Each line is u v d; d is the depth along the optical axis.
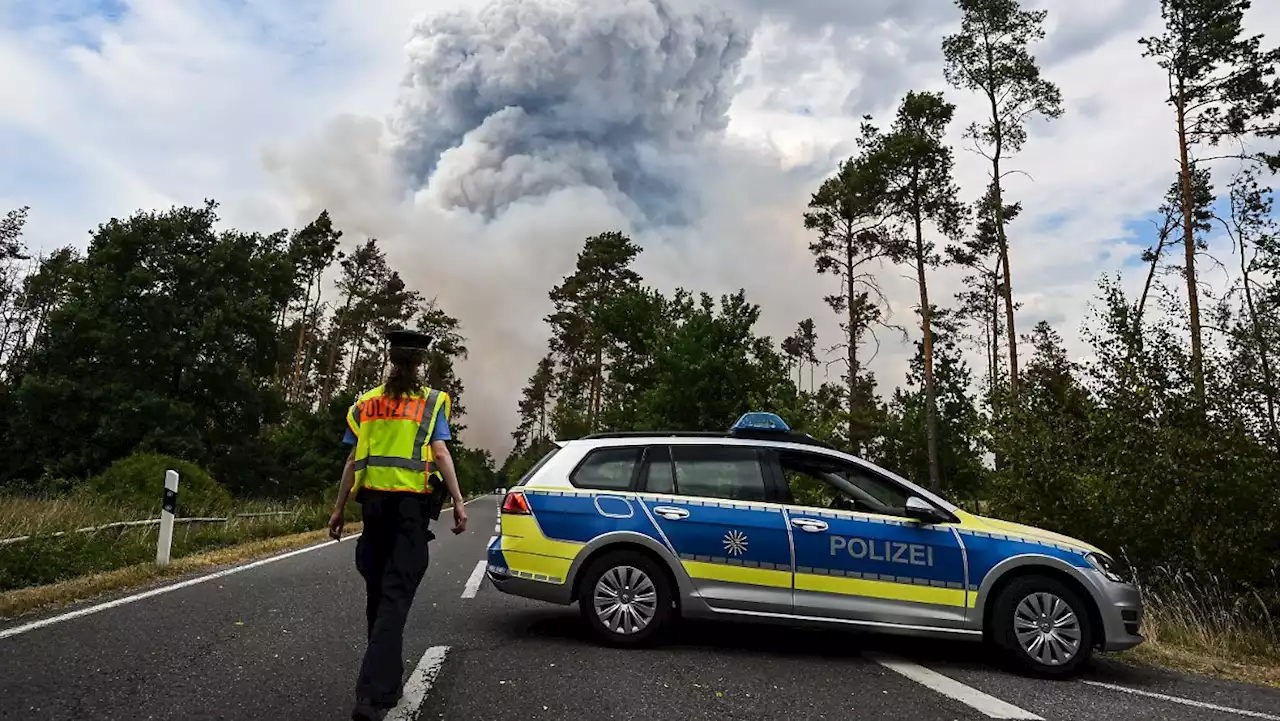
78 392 29.98
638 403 27.72
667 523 6.39
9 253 42.22
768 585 6.23
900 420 30.06
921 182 31.27
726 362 22.61
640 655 5.95
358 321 51.50
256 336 35.25
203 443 32.16
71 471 28.97
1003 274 29.86
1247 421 9.48
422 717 4.17
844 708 4.76
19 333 45.00
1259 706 5.49
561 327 51.38
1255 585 9.25
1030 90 28.84
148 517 13.79
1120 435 9.99
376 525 4.25
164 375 32.47
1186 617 8.80
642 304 36.09
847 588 6.20
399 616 3.97
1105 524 9.77
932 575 6.20
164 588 7.95
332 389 52.47
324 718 4.05
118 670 4.75
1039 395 10.95
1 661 4.82
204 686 4.51
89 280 32.78
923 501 6.34
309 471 36.16
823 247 34.56
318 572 9.56
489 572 6.64
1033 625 6.07
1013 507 10.57
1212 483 9.17
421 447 4.31
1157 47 25.25
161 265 33.25
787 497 6.54
